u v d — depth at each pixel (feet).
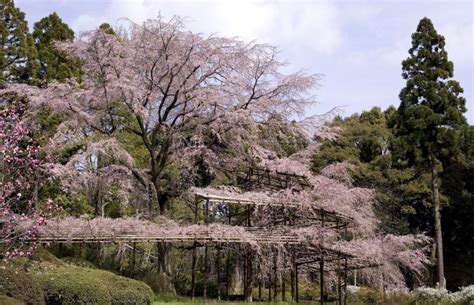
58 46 72.49
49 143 58.39
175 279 79.41
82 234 56.08
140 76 72.49
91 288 39.22
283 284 69.97
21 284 34.81
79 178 66.44
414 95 93.35
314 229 66.23
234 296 75.72
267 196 69.00
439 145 91.09
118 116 78.02
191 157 74.33
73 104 68.54
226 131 76.02
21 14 85.56
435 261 96.22
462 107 93.20
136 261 81.00
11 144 40.19
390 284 73.82
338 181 79.05
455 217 104.32
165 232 59.98
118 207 86.07
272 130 80.64
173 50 70.69
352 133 108.06
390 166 101.71
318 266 75.41
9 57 82.74
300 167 73.51
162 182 77.92
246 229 66.28
